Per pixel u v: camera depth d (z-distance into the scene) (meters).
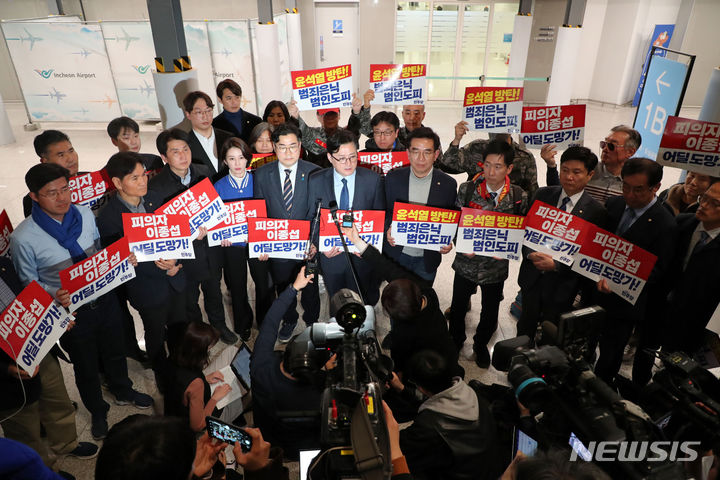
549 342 1.94
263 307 3.59
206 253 3.35
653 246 2.62
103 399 2.97
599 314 1.77
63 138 3.17
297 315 3.72
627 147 3.38
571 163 2.74
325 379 1.92
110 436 1.23
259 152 3.77
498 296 3.23
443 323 2.43
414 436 1.64
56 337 2.25
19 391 2.18
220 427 1.67
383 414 1.34
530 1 7.66
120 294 3.21
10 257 2.51
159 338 3.11
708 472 1.43
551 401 1.53
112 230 2.83
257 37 7.16
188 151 3.18
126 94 8.40
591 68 10.70
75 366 2.70
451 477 1.63
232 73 8.02
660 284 2.79
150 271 2.90
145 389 3.25
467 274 3.16
